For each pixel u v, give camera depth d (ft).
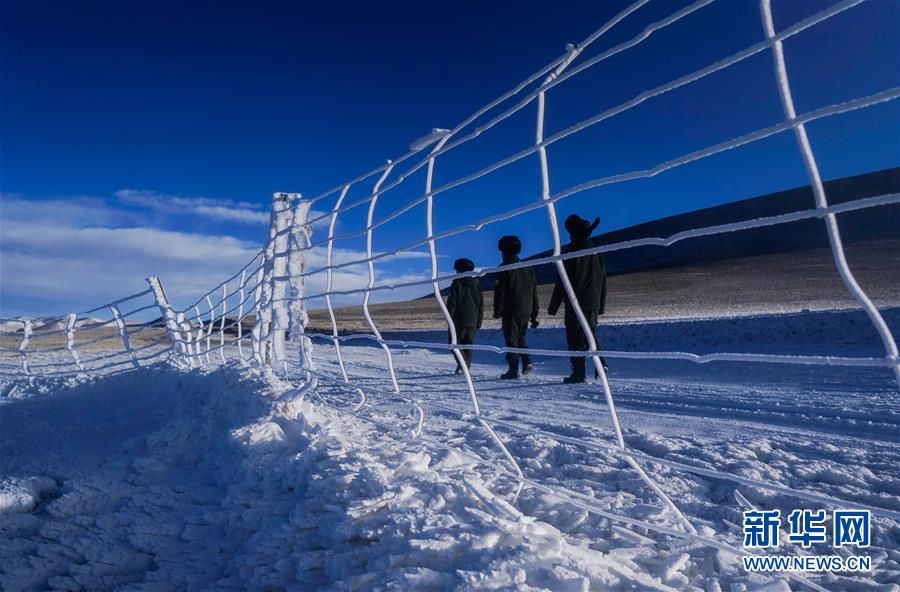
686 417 17.87
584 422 17.30
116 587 8.88
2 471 13.28
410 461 10.01
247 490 10.53
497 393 23.97
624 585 6.48
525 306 28.71
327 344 62.75
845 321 35.45
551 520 9.09
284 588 7.75
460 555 6.93
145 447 14.15
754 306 76.48
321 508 8.71
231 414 14.24
